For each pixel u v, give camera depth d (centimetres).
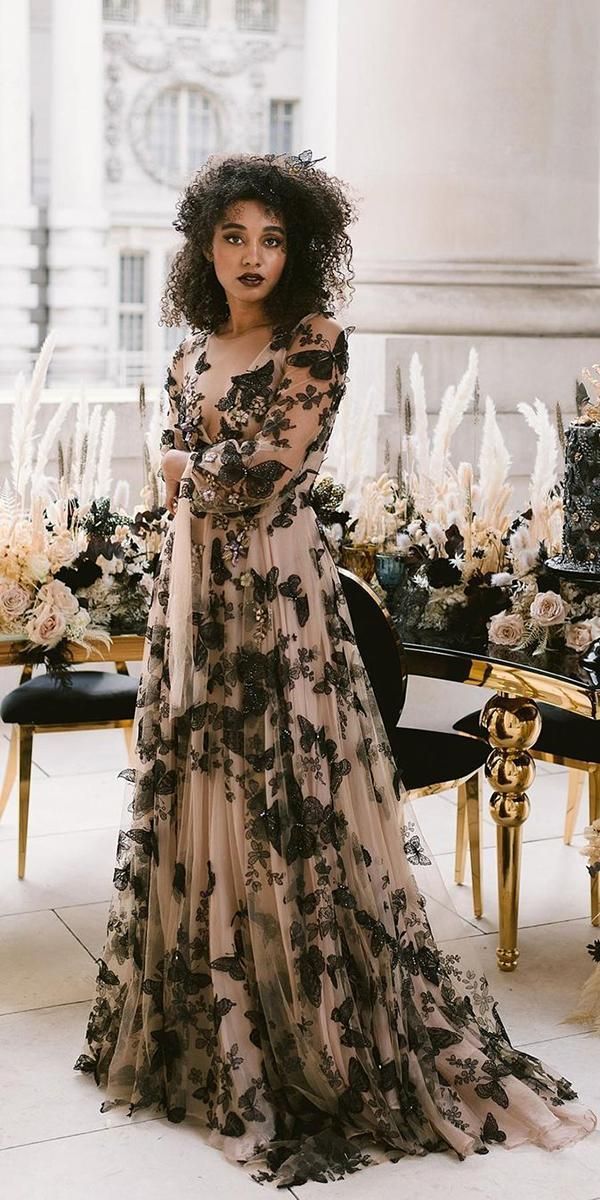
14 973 344
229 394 271
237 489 265
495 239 561
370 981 278
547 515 370
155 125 830
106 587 370
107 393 616
